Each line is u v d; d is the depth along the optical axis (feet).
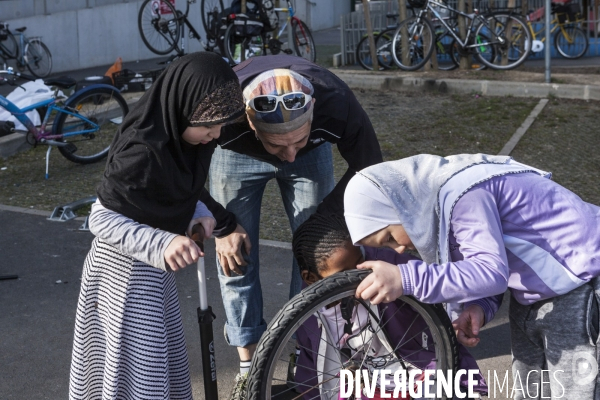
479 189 7.12
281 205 18.81
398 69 36.29
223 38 38.19
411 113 27.32
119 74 32.22
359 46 38.11
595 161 21.04
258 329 10.37
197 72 7.09
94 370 8.38
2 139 24.06
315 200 10.23
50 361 11.41
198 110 7.14
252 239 10.34
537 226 7.24
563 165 20.84
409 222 7.19
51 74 44.34
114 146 7.57
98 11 47.39
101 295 8.02
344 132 8.95
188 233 8.52
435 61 35.60
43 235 16.76
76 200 19.56
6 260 15.30
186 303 13.35
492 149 22.65
